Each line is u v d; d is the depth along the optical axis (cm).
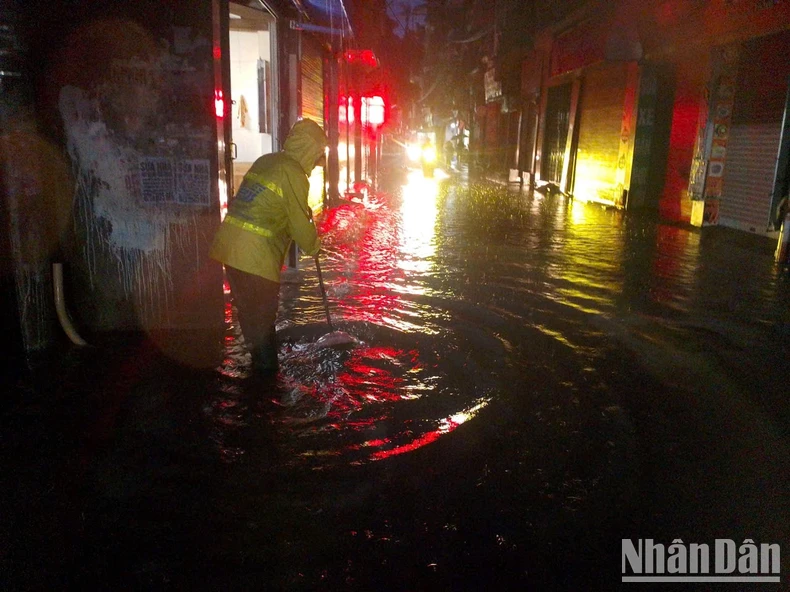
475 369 455
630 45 1359
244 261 416
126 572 250
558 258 844
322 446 345
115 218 496
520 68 2433
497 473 324
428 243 937
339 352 480
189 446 341
